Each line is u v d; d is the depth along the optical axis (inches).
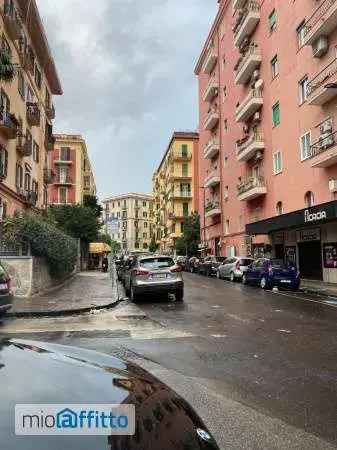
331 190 936.3
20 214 715.4
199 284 1011.3
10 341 136.8
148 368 264.1
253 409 195.0
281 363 275.7
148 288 648.4
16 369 108.1
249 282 999.0
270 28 1289.4
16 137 1133.7
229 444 159.6
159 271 654.5
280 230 1153.4
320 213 869.2
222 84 1827.0
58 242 833.5
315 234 1037.8
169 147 3358.8
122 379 115.3
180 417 102.0
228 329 402.3
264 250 1306.6
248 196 1373.0
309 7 1043.9
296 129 1111.6
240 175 1574.8
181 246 2610.7
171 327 416.2
